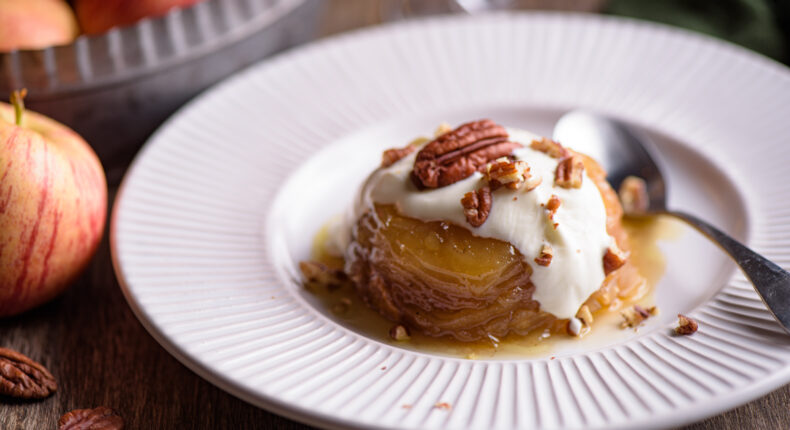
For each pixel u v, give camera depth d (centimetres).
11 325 44
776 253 43
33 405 41
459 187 42
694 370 38
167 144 48
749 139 47
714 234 43
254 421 40
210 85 51
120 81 48
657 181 47
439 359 40
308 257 46
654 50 51
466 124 44
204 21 48
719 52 50
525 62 52
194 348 40
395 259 42
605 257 42
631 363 39
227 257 45
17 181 41
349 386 39
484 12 59
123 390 41
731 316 40
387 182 43
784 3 55
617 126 48
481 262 41
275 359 40
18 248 42
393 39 53
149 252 44
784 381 37
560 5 59
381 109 51
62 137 44
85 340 43
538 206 42
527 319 42
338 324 42
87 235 43
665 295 43
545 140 43
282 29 52
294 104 51
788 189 45
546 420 37
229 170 48
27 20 48
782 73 49
